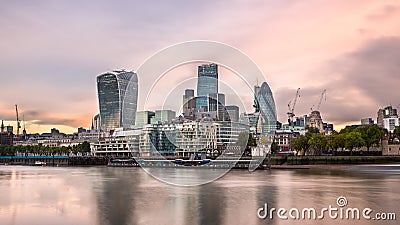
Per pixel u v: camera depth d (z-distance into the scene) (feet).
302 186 227.81
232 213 137.28
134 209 148.25
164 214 137.49
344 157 479.82
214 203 160.35
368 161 475.72
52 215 139.33
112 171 455.22
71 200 177.58
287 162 493.36
